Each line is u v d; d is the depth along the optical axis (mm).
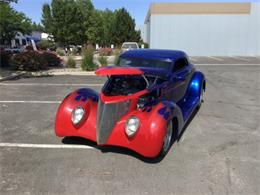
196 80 7590
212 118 7160
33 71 16656
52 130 6203
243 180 4152
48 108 8039
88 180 4145
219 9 39156
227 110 7938
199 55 40188
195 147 5320
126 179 4172
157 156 4805
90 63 17078
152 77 5426
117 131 4742
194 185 4016
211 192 3844
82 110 5180
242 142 5602
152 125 4512
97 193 3818
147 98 5145
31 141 5590
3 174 4309
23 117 7176
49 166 4562
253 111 7863
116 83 5367
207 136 5895
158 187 3965
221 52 40281
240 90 10938
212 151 5156
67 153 5035
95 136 5012
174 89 6199
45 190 3887
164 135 4570
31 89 10992
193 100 7312
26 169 4465
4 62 18609
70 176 4254
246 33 39750
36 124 6617
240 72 16984
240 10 39094
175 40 40250
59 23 43812
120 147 5234
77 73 15836
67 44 45125
